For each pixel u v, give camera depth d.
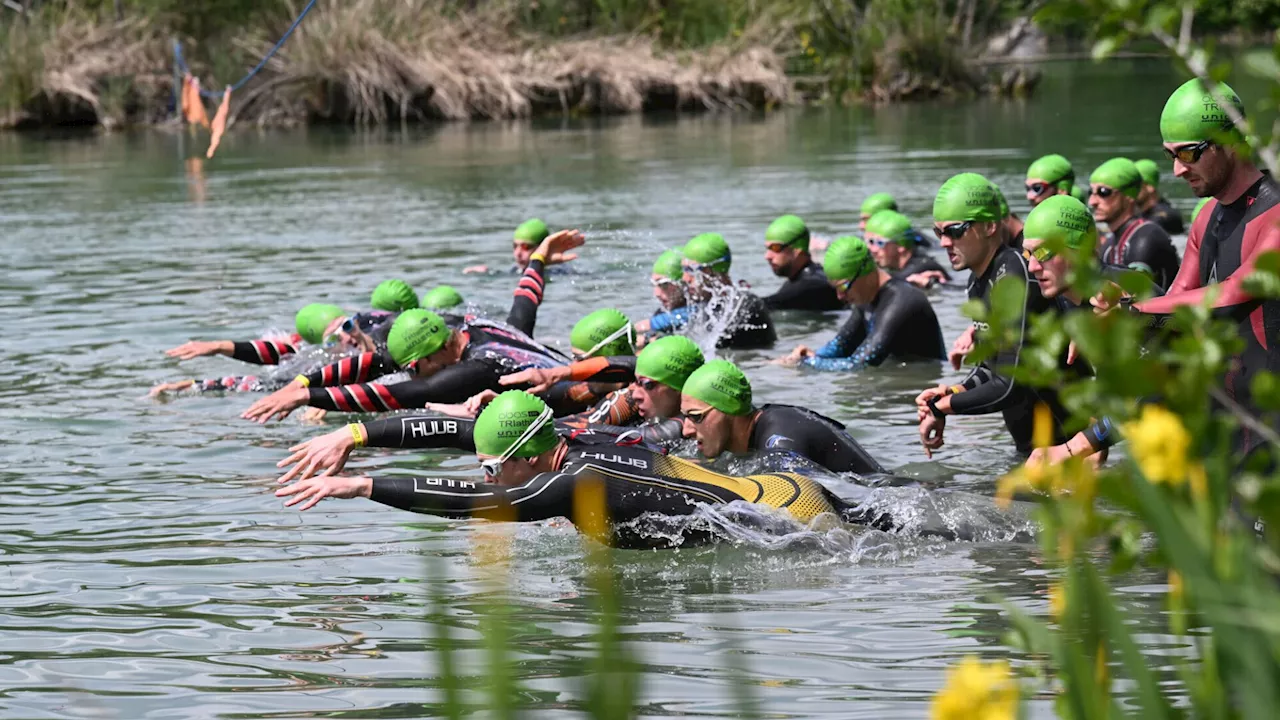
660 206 18.77
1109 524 2.40
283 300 12.85
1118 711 2.32
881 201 13.54
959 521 6.58
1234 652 2.14
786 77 37.47
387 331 9.70
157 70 33.81
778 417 7.62
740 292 11.41
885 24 38.38
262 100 33.56
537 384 8.57
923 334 10.51
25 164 25.92
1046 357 2.47
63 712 4.61
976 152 24.12
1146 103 33.12
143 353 10.91
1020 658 4.83
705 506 6.48
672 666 4.90
